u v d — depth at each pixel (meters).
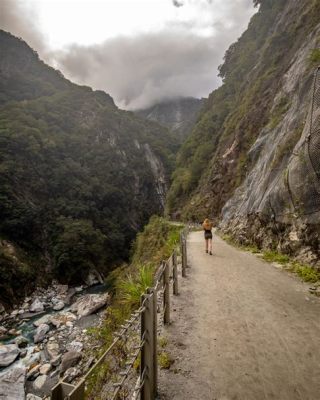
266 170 15.52
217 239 19.30
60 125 94.44
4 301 31.17
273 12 53.66
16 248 43.12
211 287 6.78
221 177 37.78
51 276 43.72
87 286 42.84
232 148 37.53
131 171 101.31
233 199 24.89
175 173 68.88
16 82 108.69
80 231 50.69
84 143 92.44
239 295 6.04
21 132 65.38
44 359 14.33
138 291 6.04
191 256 11.37
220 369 3.32
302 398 2.77
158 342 4.04
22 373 12.18
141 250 33.56
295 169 8.90
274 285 6.67
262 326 4.43
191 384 3.08
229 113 55.56
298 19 36.09
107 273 50.81
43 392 10.68
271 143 18.11
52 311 27.00
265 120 30.77
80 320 21.09
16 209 46.06
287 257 9.09
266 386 2.97
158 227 35.44
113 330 6.32
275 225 10.65
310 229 8.00
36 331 19.62
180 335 4.28
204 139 63.56
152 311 2.86
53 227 52.09
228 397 2.83
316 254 7.59
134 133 126.62
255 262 9.62
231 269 8.63
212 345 3.91
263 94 35.56
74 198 66.50
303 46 26.19
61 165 71.12
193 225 36.47
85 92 137.38
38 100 100.19
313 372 3.17
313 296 5.76
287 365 3.33
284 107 23.25
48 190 62.16
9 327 21.84
